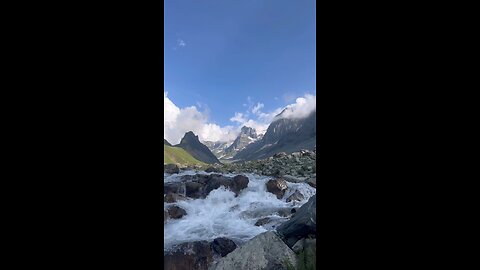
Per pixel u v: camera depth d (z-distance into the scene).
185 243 6.69
